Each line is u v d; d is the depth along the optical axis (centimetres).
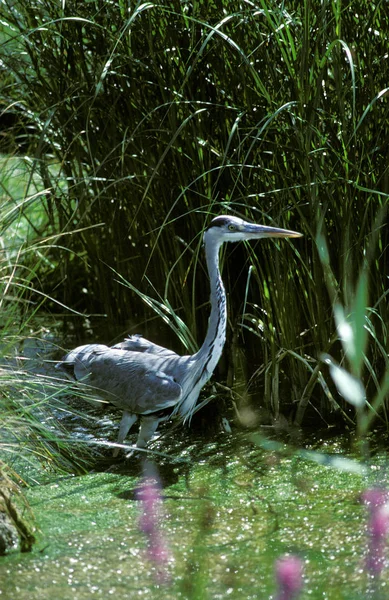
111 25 1128
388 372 937
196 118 1061
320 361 972
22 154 1448
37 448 941
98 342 1322
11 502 798
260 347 1218
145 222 1223
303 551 736
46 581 699
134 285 1305
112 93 1162
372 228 967
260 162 998
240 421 1048
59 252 1364
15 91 1361
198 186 1097
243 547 746
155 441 1012
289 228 1048
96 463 952
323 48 961
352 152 946
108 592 681
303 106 926
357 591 673
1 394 943
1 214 1162
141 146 1134
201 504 836
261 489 869
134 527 788
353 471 897
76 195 1286
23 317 1244
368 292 994
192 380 966
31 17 1194
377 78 984
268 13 916
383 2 962
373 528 655
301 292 1059
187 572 707
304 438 995
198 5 1030
